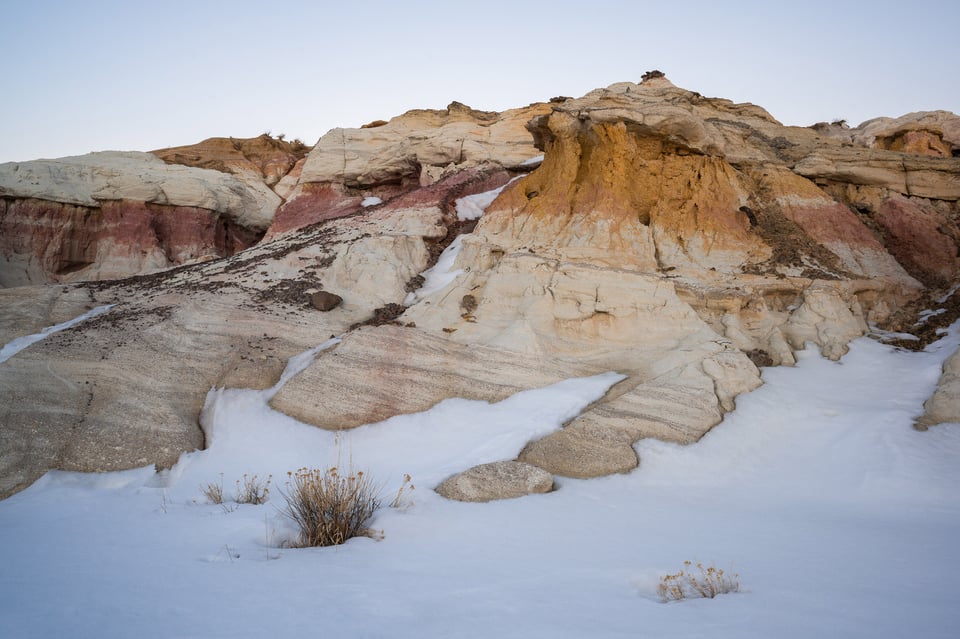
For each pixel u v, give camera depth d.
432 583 6.66
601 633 4.99
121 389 17.20
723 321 20.20
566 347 19.14
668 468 13.72
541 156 35.31
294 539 9.19
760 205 25.05
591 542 8.84
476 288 22.33
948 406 14.48
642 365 18.31
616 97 23.77
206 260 31.72
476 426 15.88
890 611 5.43
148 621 5.11
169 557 7.88
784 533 9.14
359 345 18.81
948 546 8.20
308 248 26.58
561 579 6.91
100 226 41.53
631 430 14.90
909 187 26.47
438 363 18.41
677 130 23.58
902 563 7.36
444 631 5.03
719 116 30.20
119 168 42.38
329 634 4.90
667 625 5.22
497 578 6.95
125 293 24.61
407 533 9.45
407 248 26.47
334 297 22.52
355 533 9.47
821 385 17.42
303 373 17.97
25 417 15.38
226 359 19.28
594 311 19.70
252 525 9.81
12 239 39.22
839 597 5.97
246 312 21.50
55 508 12.00
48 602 5.61
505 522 10.15
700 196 23.86
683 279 21.20
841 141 29.61
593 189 23.67
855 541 8.56
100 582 6.46
